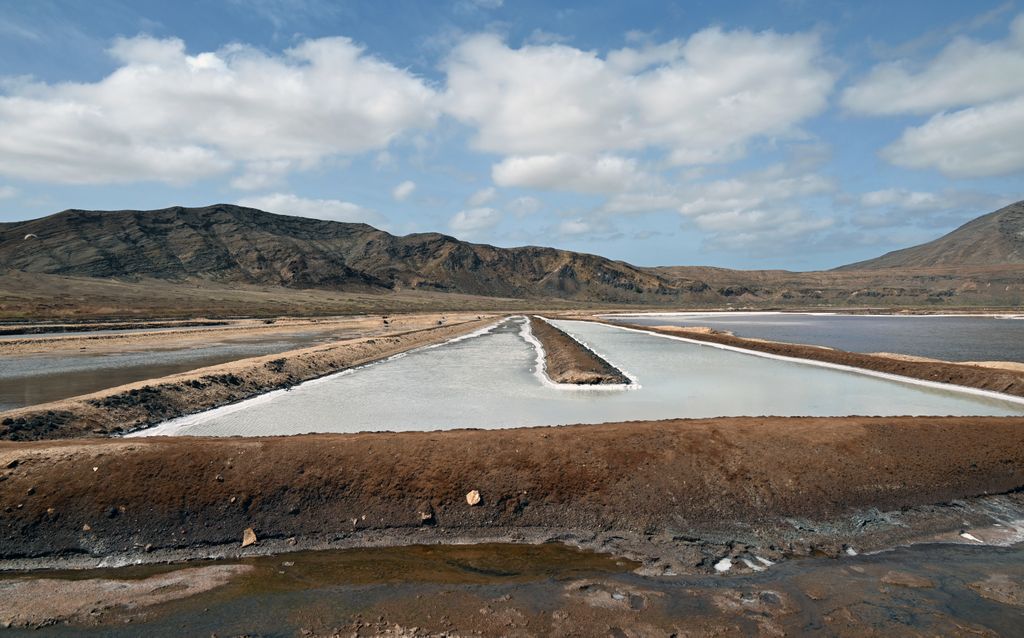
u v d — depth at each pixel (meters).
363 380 32.50
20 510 11.66
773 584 9.88
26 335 58.50
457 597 9.45
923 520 12.42
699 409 24.02
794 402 25.88
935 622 8.63
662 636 8.30
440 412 23.20
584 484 13.03
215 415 22.67
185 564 10.91
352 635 8.38
